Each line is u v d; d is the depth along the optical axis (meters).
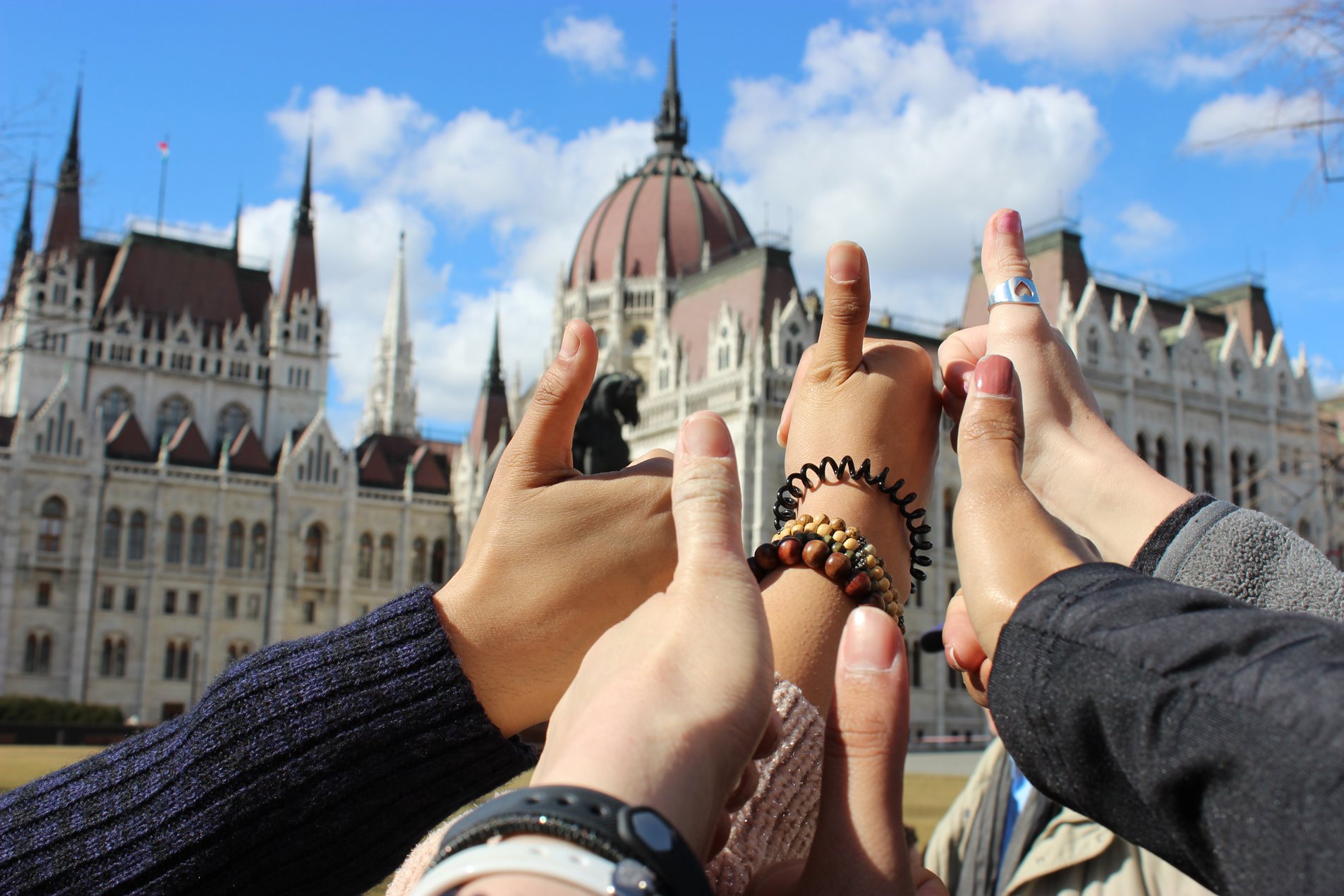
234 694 2.16
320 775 2.11
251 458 108.06
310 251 123.19
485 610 2.14
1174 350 95.81
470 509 110.25
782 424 2.70
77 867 2.12
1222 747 1.44
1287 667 1.47
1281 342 101.00
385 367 184.12
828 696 2.15
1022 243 3.12
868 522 2.32
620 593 2.12
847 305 2.49
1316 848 1.34
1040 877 6.30
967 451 2.04
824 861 1.69
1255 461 97.31
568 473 2.23
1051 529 1.91
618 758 1.45
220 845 2.11
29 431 97.44
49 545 97.50
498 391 118.56
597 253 120.50
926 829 17.19
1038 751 1.67
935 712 84.81
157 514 101.38
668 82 131.00
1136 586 1.71
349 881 2.22
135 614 99.50
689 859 1.35
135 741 2.30
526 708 2.18
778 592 2.22
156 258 116.31
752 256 96.62
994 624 1.83
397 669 2.12
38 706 78.31
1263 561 2.53
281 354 117.19
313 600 106.50
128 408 109.94
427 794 2.18
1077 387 2.96
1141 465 2.80
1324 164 13.62
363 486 112.12
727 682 1.56
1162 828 1.55
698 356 97.88
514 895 1.28
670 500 2.21
